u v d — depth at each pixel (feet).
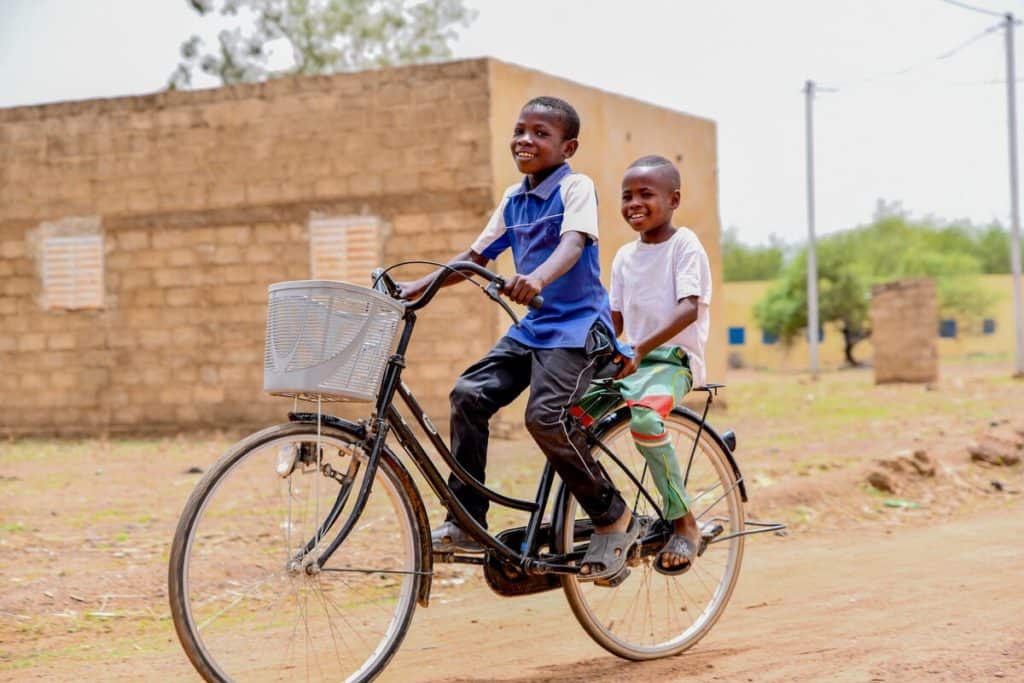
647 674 14.08
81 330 53.01
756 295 162.81
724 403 61.21
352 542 22.36
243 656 15.08
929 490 29.22
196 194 51.49
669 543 14.65
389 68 48.91
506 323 47.37
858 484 29.07
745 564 21.17
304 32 105.29
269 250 50.62
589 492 13.66
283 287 11.49
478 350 47.03
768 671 14.05
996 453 33.12
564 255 12.76
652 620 16.65
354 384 11.58
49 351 53.36
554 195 13.38
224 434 50.90
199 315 51.52
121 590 19.33
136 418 52.31
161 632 16.83
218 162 51.19
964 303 164.76
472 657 15.02
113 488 32.96
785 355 159.63
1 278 53.83
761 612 17.33
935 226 230.89
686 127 61.11
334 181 49.65
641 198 14.66
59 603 18.47
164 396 51.98
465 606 18.19
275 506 28.09
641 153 57.62
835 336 156.46
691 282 14.35
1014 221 86.48
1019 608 17.02
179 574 11.44
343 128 49.49
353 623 16.85
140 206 52.26
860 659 14.44
